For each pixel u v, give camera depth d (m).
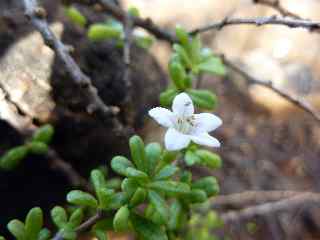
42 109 0.08
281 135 0.14
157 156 0.06
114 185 0.08
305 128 0.15
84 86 0.07
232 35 0.17
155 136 0.11
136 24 0.09
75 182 0.09
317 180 0.13
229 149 0.14
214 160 0.07
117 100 0.09
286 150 0.14
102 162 0.10
